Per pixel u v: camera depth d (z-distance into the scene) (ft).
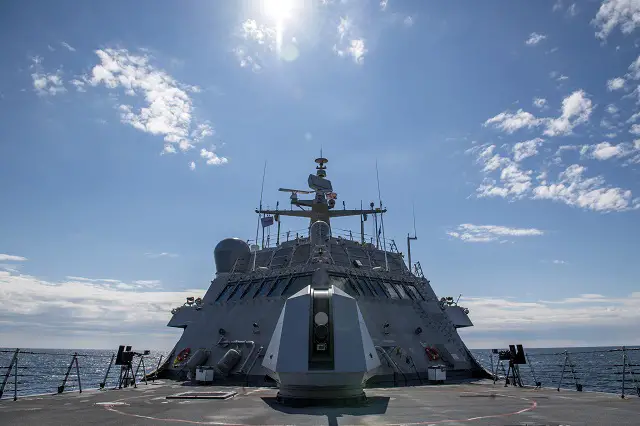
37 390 106.93
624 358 44.91
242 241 80.48
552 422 27.48
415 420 28.19
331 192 88.22
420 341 62.34
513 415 30.32
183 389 49.83
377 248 82.58
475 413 31.22
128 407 34.45
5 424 26.81
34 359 423.64
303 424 26.81
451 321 71.82
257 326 59.57
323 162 90.27
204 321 67.31
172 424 26.89
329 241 75.31
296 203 85.56
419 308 67.67
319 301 37.42
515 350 56.95
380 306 62.95
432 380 56.95
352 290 62.95
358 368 35.24
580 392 47.09
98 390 49.19
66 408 34.09
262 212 87.20
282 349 36.45
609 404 36.50
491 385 55.83
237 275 72.95
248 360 56.24
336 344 35.76
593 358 466.70
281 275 66.08
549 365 260.42
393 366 55.98
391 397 41.27
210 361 59.36
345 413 31.32
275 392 45.93
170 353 67.05
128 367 54.95
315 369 34.86
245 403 36.70
